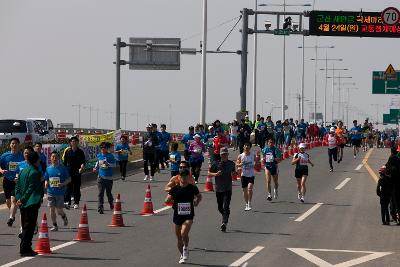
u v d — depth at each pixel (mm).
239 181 46375
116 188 42469
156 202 36344
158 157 48062
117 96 65375
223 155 27656
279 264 21562
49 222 29484
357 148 75438
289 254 23344
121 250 23422
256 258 22469
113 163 32688
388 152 77125
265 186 44219
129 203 36000
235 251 23656
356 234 27828
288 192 41406
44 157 28891
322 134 95312
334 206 36000
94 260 21641
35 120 64438
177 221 21359
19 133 58000
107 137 51000
